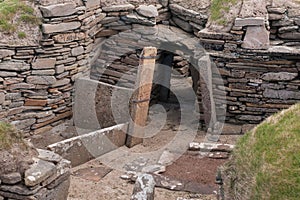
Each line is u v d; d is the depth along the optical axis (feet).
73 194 17.71
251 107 22.97
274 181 10.96
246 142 12.68
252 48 21.90
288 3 23.35
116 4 25.05
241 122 23.32
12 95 21.66
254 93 22.72
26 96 22.03
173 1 25.84
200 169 19.70
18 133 14.28
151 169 19.69
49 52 21.88
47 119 22.68
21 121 22.00
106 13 24.97
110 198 17.66
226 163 13.25
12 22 21.39
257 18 21.83
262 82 22.44
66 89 23.08
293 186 10.71
